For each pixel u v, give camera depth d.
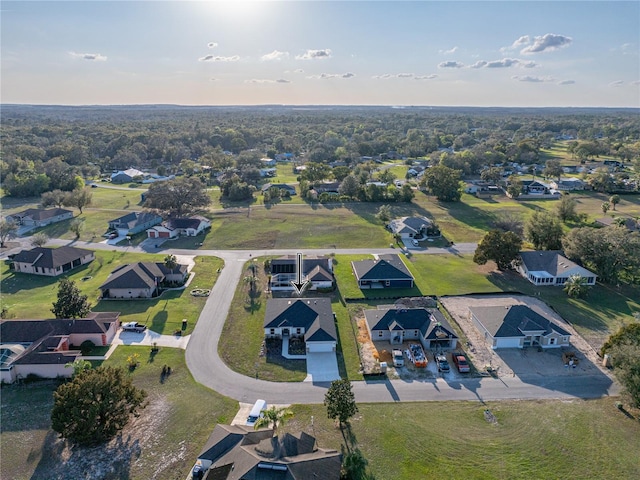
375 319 59.97
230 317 64.00
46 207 124.69
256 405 44.34
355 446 39.56
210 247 95.75
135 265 74.62
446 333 56.34
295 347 56.34
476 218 118.56
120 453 39.12
